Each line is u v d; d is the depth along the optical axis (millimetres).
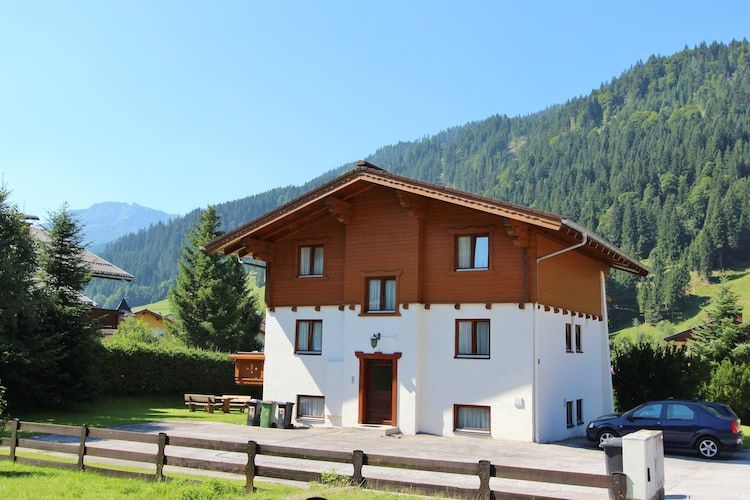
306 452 11789
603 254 27750
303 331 26672
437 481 14578
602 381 28625
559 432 23328
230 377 38219
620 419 20438
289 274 27109
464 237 23703
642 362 30469
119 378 32688
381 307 24625
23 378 25453
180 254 55062
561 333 24297
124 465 15367
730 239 151500
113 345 32625
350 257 25188
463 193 21891
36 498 11047
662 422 19734
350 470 15602
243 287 57469
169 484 12305
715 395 32875
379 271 24484
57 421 24422
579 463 17344
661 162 199625
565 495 13008
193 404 31109
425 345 23609
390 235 24516
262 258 27234
